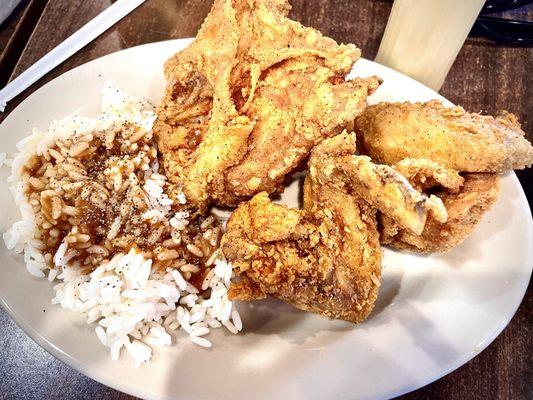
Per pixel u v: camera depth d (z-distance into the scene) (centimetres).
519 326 23
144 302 22
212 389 20
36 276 23
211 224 26
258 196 22
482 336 20
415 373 20
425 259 24
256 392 19
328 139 22
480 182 22
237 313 23
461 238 22
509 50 33
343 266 21
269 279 20
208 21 25
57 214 23
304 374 20
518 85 31
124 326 21
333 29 34
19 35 35
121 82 30
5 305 22
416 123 23
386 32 30
